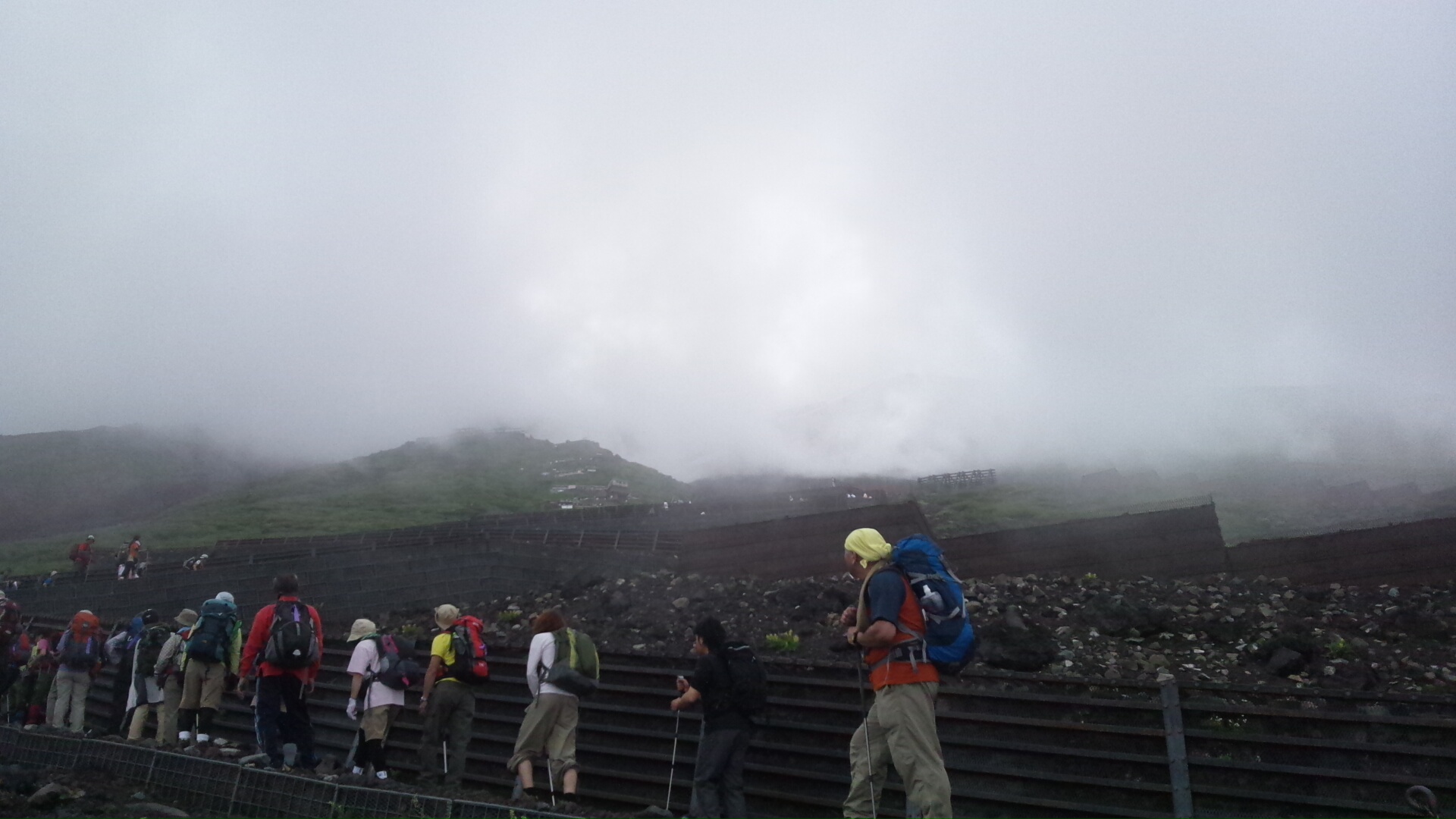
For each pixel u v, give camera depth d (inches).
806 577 776.3
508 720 512.1
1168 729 371.2
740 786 354.0
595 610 711.1
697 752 448.1
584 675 384.8
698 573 818.2
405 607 860.6
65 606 954.1
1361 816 331.0
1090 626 554.6
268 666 436.8
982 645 514.6
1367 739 347.9
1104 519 730.2
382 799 298.8
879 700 258.7
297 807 314.0
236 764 338.0
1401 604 569.9
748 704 358.9
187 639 509.0
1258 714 365.7
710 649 369.1
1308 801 339.0
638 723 477.4
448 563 875.4
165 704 504.7
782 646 563.5
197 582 919.0
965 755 400.5
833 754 418.9
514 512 2337.6
